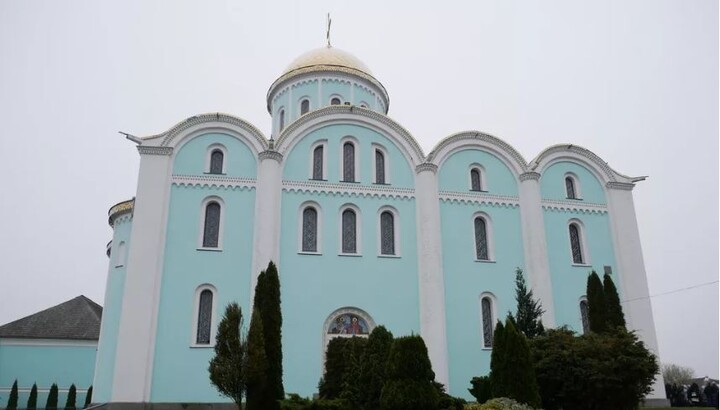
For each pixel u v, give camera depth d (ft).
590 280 88.79
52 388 146.30
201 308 91.76
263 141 101.55
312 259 97.14
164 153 97.40
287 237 97.35
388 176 105.50
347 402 66.23
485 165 110.73
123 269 102.01
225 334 65.92
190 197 96.78
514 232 107.55
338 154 104.68
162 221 93.61
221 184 98.22
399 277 99.66
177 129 99.30
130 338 86.38
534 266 103.96
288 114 126.31
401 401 58.80
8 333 158.61
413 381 60.13
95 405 91.04
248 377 63.93
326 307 95.25
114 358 96.12
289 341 92.17
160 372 86.89
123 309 87.51
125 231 105.19
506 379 66.54
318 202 100.83
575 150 114.73
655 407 98.89
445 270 101.96
